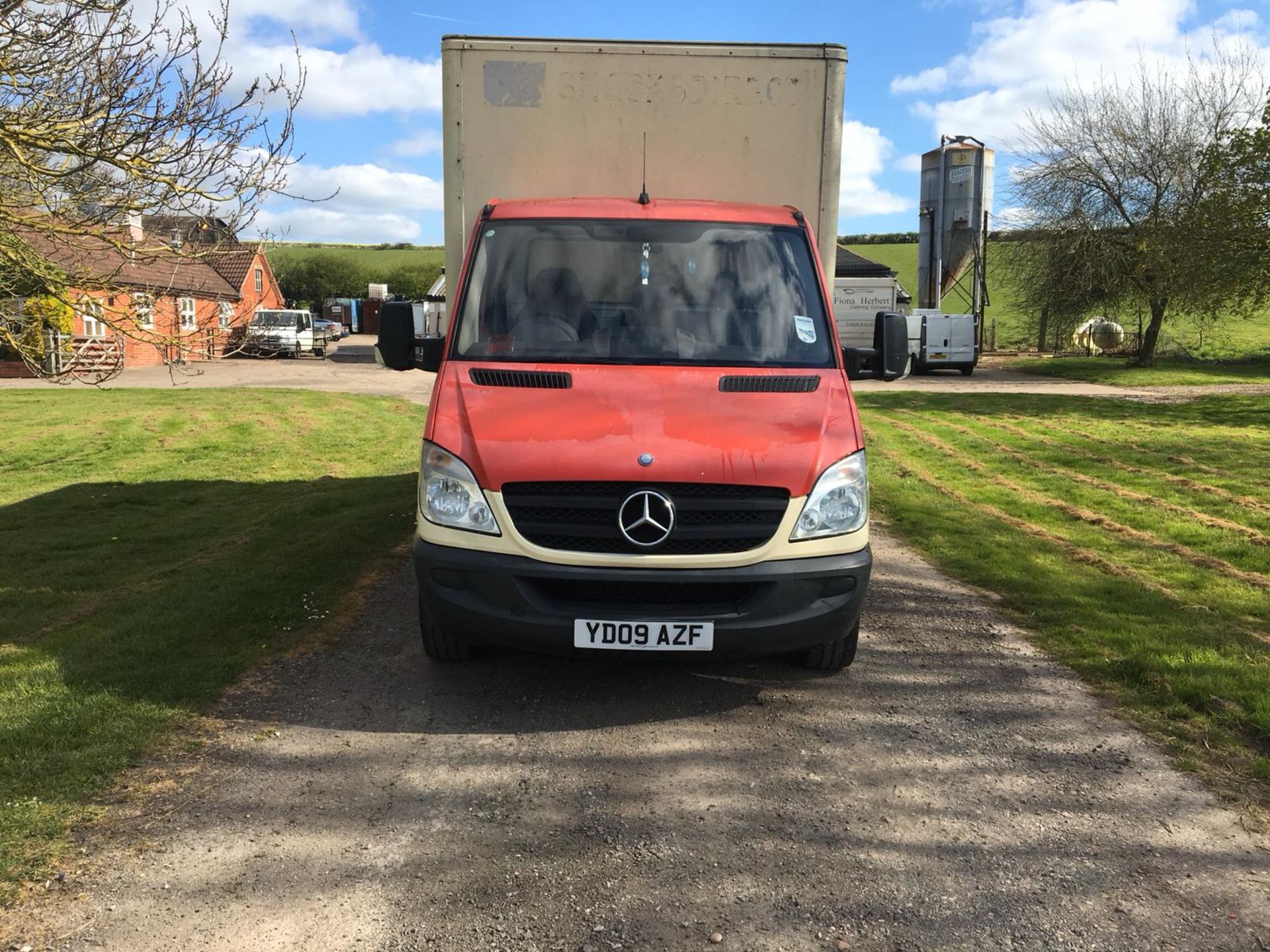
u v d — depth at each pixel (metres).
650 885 2.98
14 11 6.05
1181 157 31.25
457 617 4.08
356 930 2.72
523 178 5.80
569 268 5.11
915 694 4.64
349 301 64.81
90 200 6.75
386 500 9.46
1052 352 41.72
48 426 16.17
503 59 5.71
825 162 5.82
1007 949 2.69
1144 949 2.69
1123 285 33.53
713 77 5.75
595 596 4.06
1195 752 3.94
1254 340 40.38
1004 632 5.60
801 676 4.86
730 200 5.86
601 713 4.36
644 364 4.73
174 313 7.84
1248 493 10.07
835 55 5.74
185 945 2.63
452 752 3.91
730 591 4.07
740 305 5.03
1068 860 3.14
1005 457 12.96
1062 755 3.94
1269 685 4.51
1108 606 6.00
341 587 6.24
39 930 2.66
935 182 38.78
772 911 2.86
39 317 7.35
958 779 3.72
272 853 3.10
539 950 2.66
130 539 8.09
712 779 3.72
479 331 4.90
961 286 41.78
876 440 14.81
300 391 23.39
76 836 3.15
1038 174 34.22
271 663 4.86
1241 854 3.18
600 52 5.71
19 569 7.04
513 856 3.13
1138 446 13.80
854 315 29.48
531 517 4.02
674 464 3.98
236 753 3.83
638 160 5.81
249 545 7.51
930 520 8.69
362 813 3.38
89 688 4.35
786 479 4.04
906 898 2.93
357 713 4.29
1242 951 2.68
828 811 3.47
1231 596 6.27
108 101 6.21
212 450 13.62
